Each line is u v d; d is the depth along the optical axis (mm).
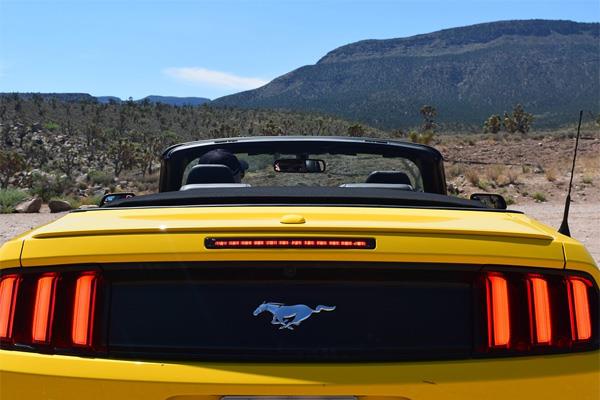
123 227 2797
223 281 2682
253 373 2562
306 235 2697
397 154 5387
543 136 49188
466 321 2676
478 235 2768
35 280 2738
